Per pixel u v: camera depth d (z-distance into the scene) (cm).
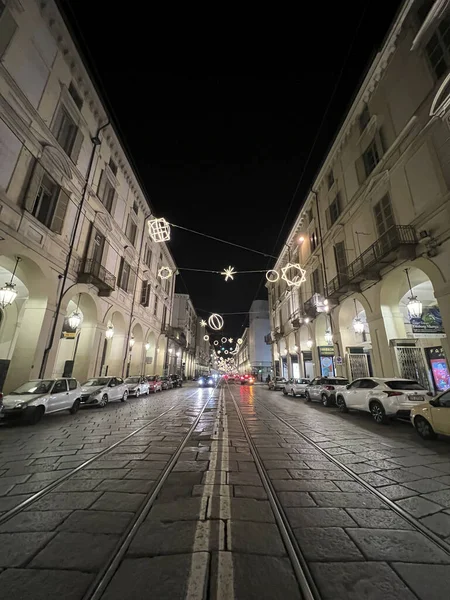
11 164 1000
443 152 963
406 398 828
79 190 1410
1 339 1428
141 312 2352
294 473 446
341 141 1658
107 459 507
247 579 212
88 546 253
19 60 1016
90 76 1403
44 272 1159
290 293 2680
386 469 468
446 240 933
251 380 3822
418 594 200
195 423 872
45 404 902
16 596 194
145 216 2438
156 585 204
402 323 1229
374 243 1216
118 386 1422
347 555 243
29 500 343
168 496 357
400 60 1172
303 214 2327
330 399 1300
